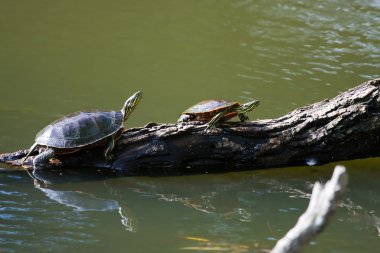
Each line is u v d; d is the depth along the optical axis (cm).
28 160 1800
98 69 2752
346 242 1470
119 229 1513
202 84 2608
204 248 1423
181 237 1482
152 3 3616
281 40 3128
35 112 2284
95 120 1758
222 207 1662
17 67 2728
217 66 2803
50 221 1536
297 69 2769
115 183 1767
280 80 2645
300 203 1694
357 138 1803
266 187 1777
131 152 1786
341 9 3566
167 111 2350
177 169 1825
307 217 802
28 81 2588
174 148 1780
